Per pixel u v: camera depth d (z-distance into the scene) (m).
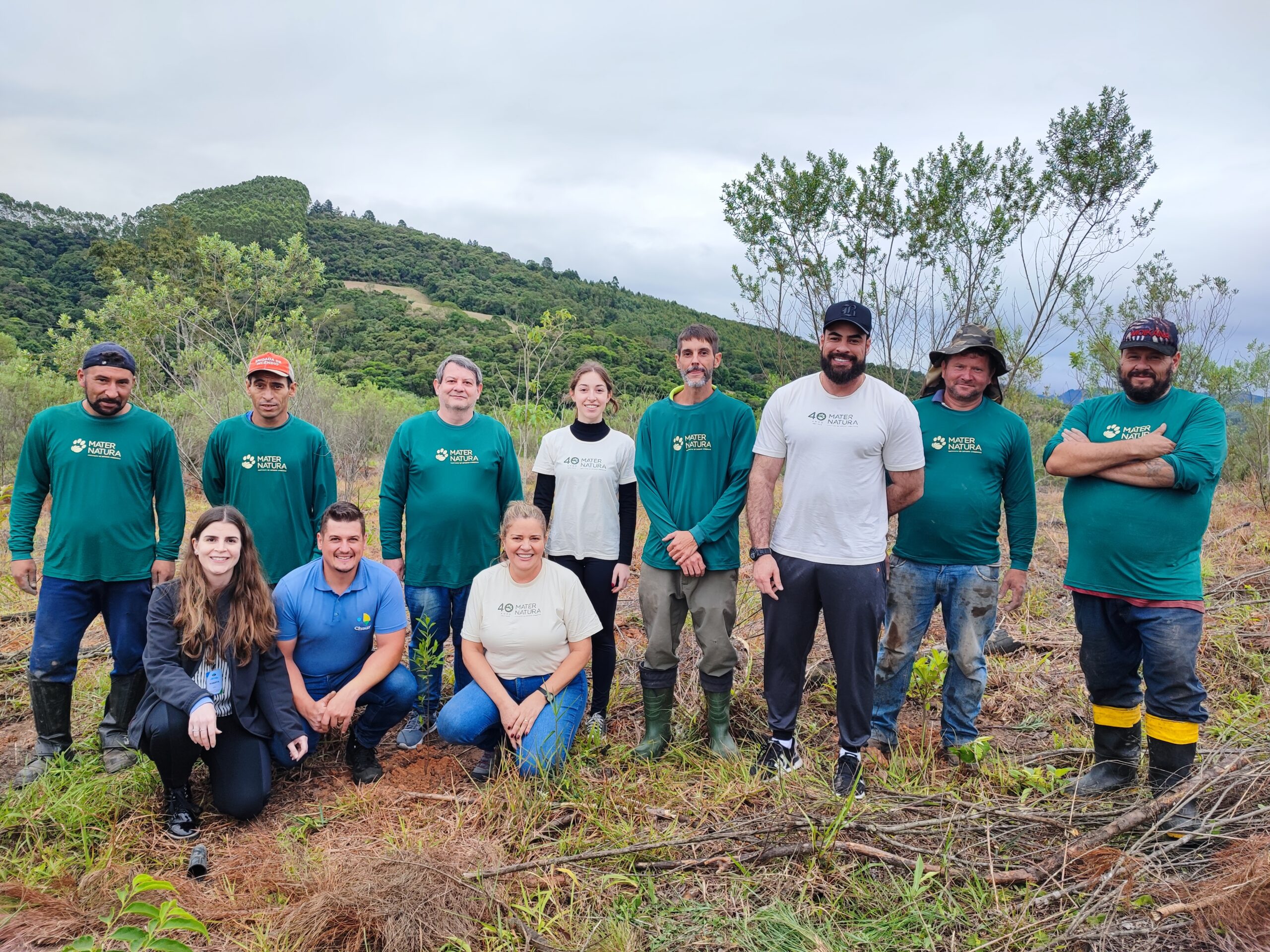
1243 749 3.22
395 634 3.66
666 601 3.72
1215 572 6.39
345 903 2.47
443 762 3.77
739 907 2.56
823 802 3.14
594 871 2.77
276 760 3.49
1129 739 3.31
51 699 3.72
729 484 3.76
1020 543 3.71
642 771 3.59
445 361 4.12
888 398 3.37
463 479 4.07
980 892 2.56
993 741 3.86
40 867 2.79
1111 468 3.19
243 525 3.32
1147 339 3.16
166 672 3.17
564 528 4.18
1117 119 8.05
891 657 3.76
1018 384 10.39
